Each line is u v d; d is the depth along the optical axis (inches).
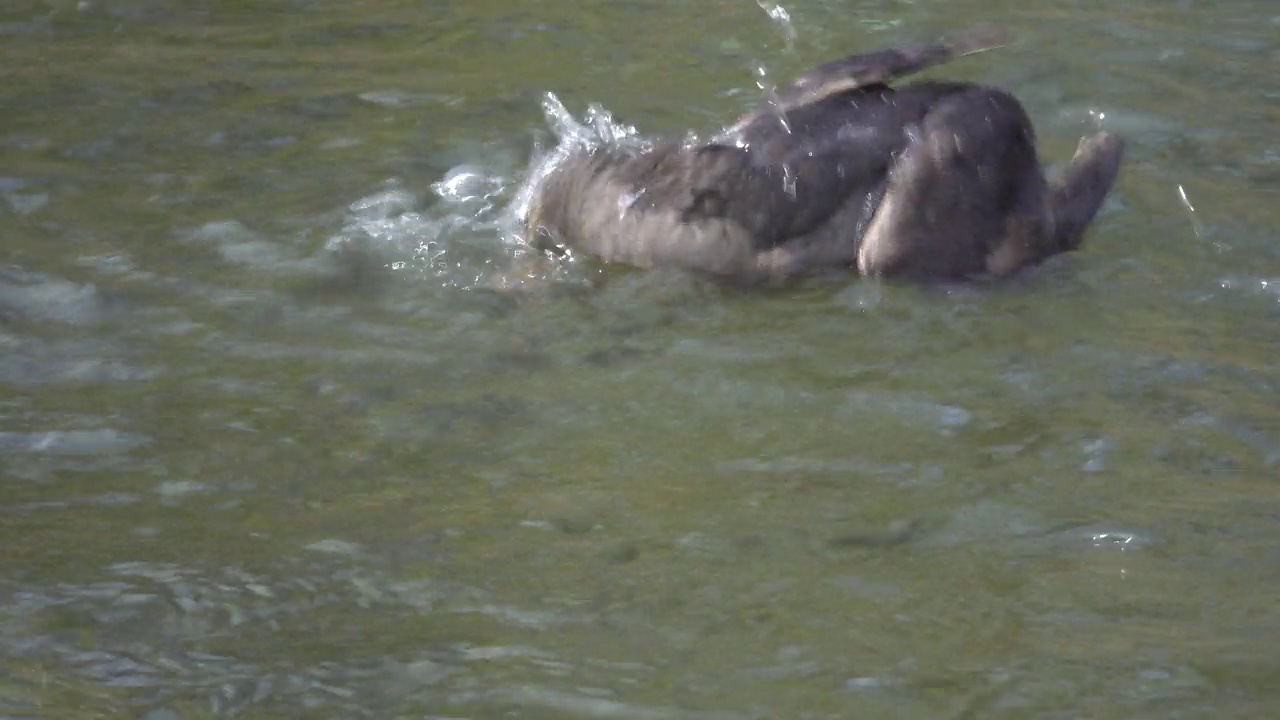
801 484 354.9
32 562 324.5
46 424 381.1
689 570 322.3
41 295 445.1
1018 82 586.9
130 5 684.7
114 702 280.7
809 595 313.9
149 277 457.4
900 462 363.6
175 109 576.4
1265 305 436.1
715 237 453.7
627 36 644.7
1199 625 302.4
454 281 457.1
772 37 635.5
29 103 579.8
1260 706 278.4
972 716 276.7
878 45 625.3
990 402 390.0
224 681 287.0
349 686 285.6
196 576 320.2
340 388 400.2
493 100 582.6
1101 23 644.1
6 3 685.3
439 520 342.0
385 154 537.3
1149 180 507.2
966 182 442.9
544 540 333.7
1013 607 309.4
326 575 321.1
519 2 688.4
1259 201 493.7
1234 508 342.3
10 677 287.1
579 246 472.4
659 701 281.4
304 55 630.5
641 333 427.5
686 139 474.6
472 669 290.2
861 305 438.3
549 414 386.6
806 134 452.8
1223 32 634.8
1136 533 333.4
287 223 489.4
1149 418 381.1
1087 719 275.3
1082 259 459.5
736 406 390.0
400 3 689.0
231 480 358.0
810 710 278.5
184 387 399.9
